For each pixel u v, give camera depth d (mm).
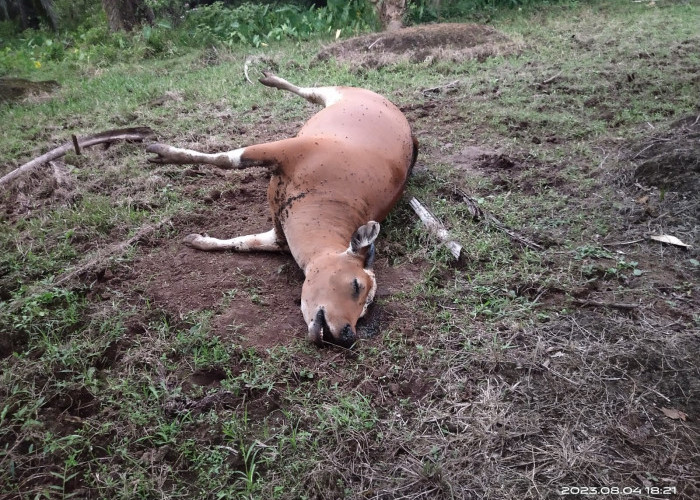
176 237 4801
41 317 3877
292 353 3559
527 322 3797
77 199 5383
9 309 3926
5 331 3771
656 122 6492
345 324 3383
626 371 3451
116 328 3754
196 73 9875
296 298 4078
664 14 11891
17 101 8953
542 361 3518
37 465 2998
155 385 3400
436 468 2865
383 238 4711
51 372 3467
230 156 4391
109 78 9930
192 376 3490
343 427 3123
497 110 7051
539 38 10477
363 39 10250
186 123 7105
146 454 3023
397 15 11883
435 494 2830
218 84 8742
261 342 3684
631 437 3066
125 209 5125
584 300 3979
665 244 4559
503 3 13875
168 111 7680
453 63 9109
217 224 5023
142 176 5672
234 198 5414
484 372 3469
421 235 4645
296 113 7266
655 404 3256
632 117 6637
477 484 2863
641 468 2926
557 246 4582
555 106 7121
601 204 5074
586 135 6391
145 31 12273
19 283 4246
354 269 3535
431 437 3094
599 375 3424
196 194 5434
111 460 3020
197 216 5047
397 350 3607
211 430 3139
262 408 3285
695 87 7348
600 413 3205
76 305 3992
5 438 3133
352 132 4594
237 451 3027
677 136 5883
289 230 4113
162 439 3129
